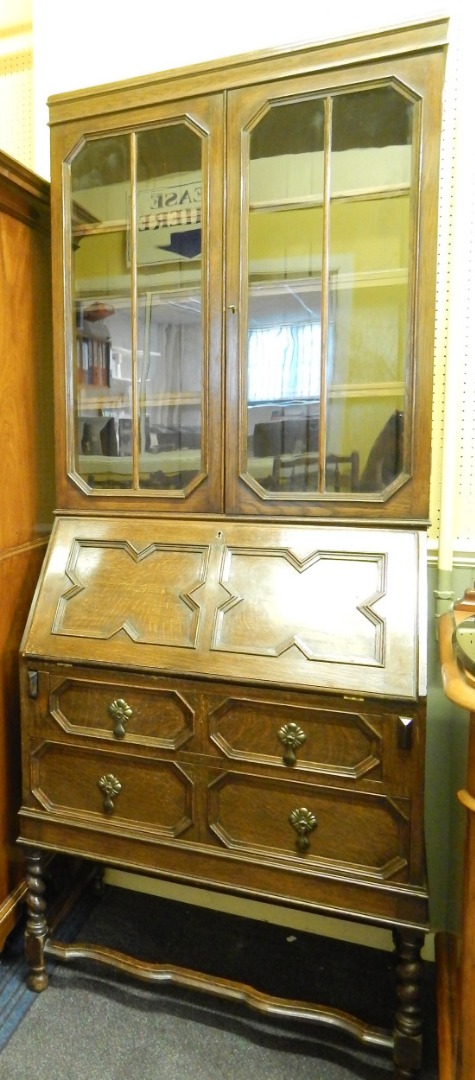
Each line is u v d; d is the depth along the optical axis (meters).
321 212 1.17
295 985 1.34
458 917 1.22
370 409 1.17
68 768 1.22
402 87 1.04
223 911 1.58
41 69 1.62
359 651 1.03
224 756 1.09
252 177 1.17
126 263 1.30
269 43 1.43
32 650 1.21
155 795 1.15
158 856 1.15
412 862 1.00
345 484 1.17
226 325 1.19
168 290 1.27
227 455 1.21
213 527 1.22
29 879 1.27
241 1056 1.18
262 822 1.08
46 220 1.43
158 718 1.13
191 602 1.15
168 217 1.25
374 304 1.17
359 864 1.03
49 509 1.53
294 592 1.11
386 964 1.41
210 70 1.15
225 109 1.15
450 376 1.31
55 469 1.41
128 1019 1.25
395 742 0.98
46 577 1.28
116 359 1.32
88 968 1.37
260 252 1.21
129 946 1.45
